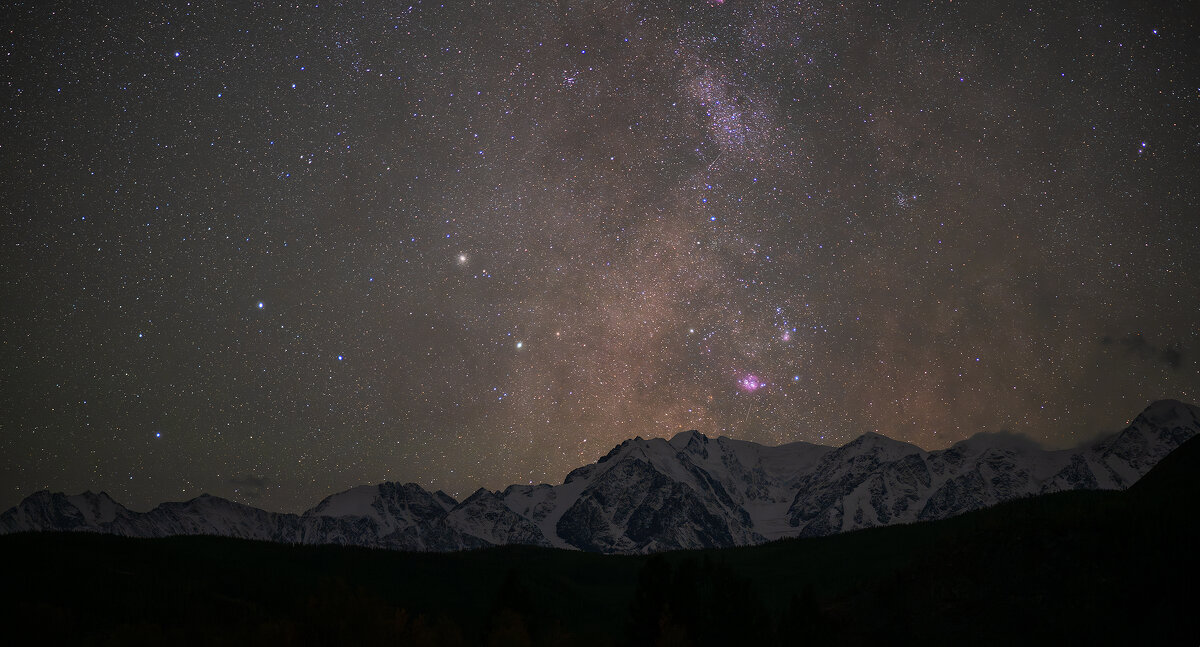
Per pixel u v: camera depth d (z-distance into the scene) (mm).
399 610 112000
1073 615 95500
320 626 108312
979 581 103250
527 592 111625
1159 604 92938
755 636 91562
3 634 108312
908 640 99812
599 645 104125
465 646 106500
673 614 93688
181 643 103812
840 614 106438
